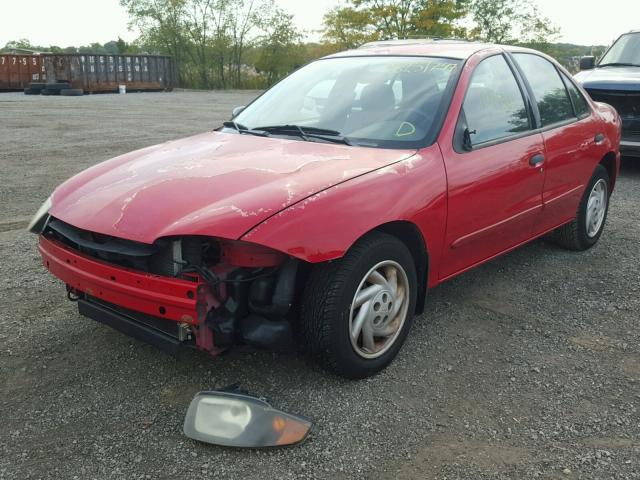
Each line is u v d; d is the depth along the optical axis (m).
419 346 3.60
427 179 3.31
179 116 17.14
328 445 2.68
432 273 3.53
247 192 2.84
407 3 36.09
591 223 5.33
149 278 2.71
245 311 2.84
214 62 46.19
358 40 37.16
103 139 11.80
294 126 3.77
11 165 8.94
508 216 4.03
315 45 46.75
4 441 2.68
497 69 4.20
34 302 4.10
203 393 2.77
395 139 3.50
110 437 2.71
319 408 2.93
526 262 5.08
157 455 2.60
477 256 3.93
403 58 4.12
